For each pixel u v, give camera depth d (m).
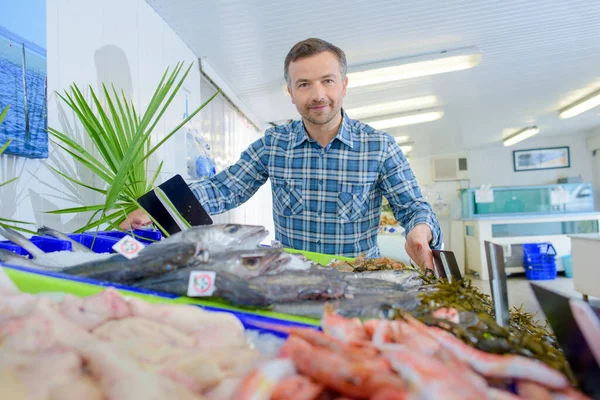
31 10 1.20
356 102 4.58
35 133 1.21
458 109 5.21
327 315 0.50
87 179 1.54
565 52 3.43
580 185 6.76
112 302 0.50
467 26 2.81
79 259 0.77
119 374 0.35
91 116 1.24
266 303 0.57
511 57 3.48
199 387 0.38
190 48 2.79
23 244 0.79
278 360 0.36
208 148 2.90
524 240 6.29
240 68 3.23
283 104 4.43
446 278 0.80
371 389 0.33
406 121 5.49
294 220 1.67
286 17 2.46
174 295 0.60
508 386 0.40
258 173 1.73
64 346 0.39
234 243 0.75
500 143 8.02
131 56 1.93
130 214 1.23
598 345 0.38
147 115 1.16
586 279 4.18
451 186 8.61
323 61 1.40
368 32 2.77
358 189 1.59
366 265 1.01
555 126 6.89
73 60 1.46
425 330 0.46
